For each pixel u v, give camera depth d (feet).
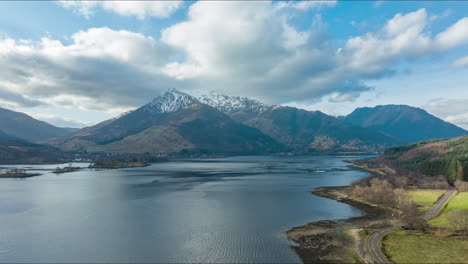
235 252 274.77
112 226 361.51
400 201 432.25
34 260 261.85
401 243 278.87
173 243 300.81
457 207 410.11
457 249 258.57
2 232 340.18
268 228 348.38
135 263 254.47
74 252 279.08
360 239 296.30
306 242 297.53
